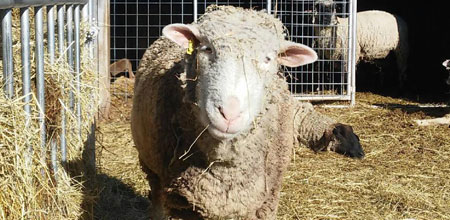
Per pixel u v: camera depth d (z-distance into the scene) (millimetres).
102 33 4750
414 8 8883
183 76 2186
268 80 2178
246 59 2094
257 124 2223
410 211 3299
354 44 6039
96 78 2928
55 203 2371
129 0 8289
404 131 5004
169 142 2334
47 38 2467
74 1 2670
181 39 2193
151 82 2492
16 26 2650
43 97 2369
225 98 2033
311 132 2752
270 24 2221
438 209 3338
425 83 7879
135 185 3492
